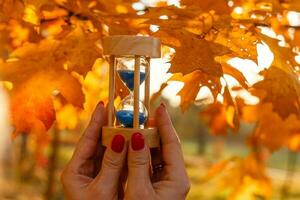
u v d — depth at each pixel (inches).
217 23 19.4
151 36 18.7
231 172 37.4
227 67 21.0
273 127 31.9
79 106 20.0
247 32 19.7
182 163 18.0
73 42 20.1
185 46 18.6
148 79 19.3
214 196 74.6
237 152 135.0
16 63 20.4
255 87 20.6
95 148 18.8
